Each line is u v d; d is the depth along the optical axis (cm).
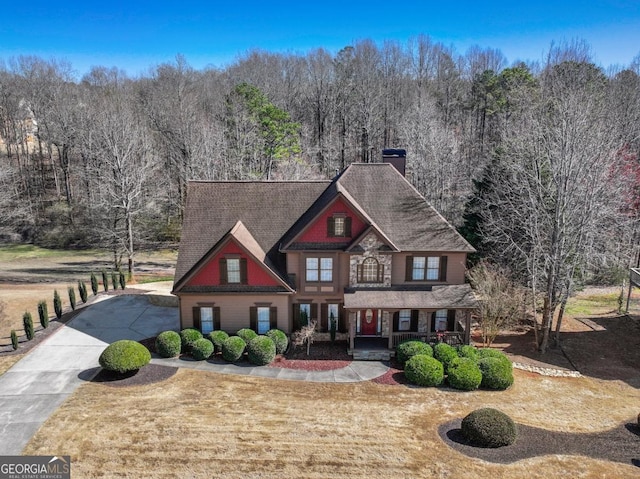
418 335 2864
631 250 3869
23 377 2434
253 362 2659
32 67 7712
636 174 3822
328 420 2114
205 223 3097
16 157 8238
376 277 2898
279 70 9706
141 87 9025
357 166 3162
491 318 2986
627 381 2603
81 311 3456
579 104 3316
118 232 4953
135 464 1784
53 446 1877
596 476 1781
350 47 9162
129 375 2478
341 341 2994
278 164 6312
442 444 1955
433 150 5591
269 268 2830
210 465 1794
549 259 2847
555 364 2794
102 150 5494
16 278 4794
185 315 2894
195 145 5941
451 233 2947
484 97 7694
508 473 1784
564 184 2802
